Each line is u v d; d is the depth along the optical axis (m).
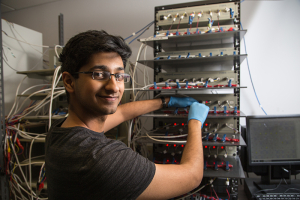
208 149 1.21
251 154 1.12
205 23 1.24
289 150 1.11
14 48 1.84
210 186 1.09
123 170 0.43
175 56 1.22
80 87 0.49
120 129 1.48
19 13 2.29
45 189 1.44
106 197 0.43
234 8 1.15
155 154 1.25
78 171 0.43
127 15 1.90
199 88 1.03
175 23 1.24
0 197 1.35
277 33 1.54
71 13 2.07
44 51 2.17
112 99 0.50
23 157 1.59
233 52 1.14
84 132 0.50
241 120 1.63
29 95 1.41
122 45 0.51
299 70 1.50
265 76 1.57
